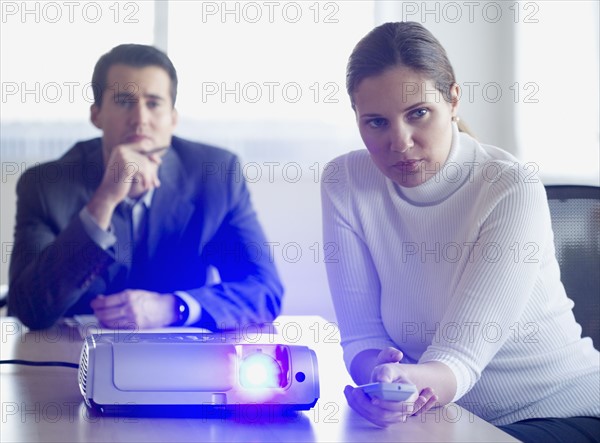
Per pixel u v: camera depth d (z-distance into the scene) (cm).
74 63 360
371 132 143
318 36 376
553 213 195
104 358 110
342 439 101
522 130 390
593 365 162
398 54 137
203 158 281
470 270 143
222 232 277
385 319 164
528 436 141
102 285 269
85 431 103
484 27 388
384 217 162
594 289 193
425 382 123
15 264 255
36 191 270
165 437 101
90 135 361
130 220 272
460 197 153
